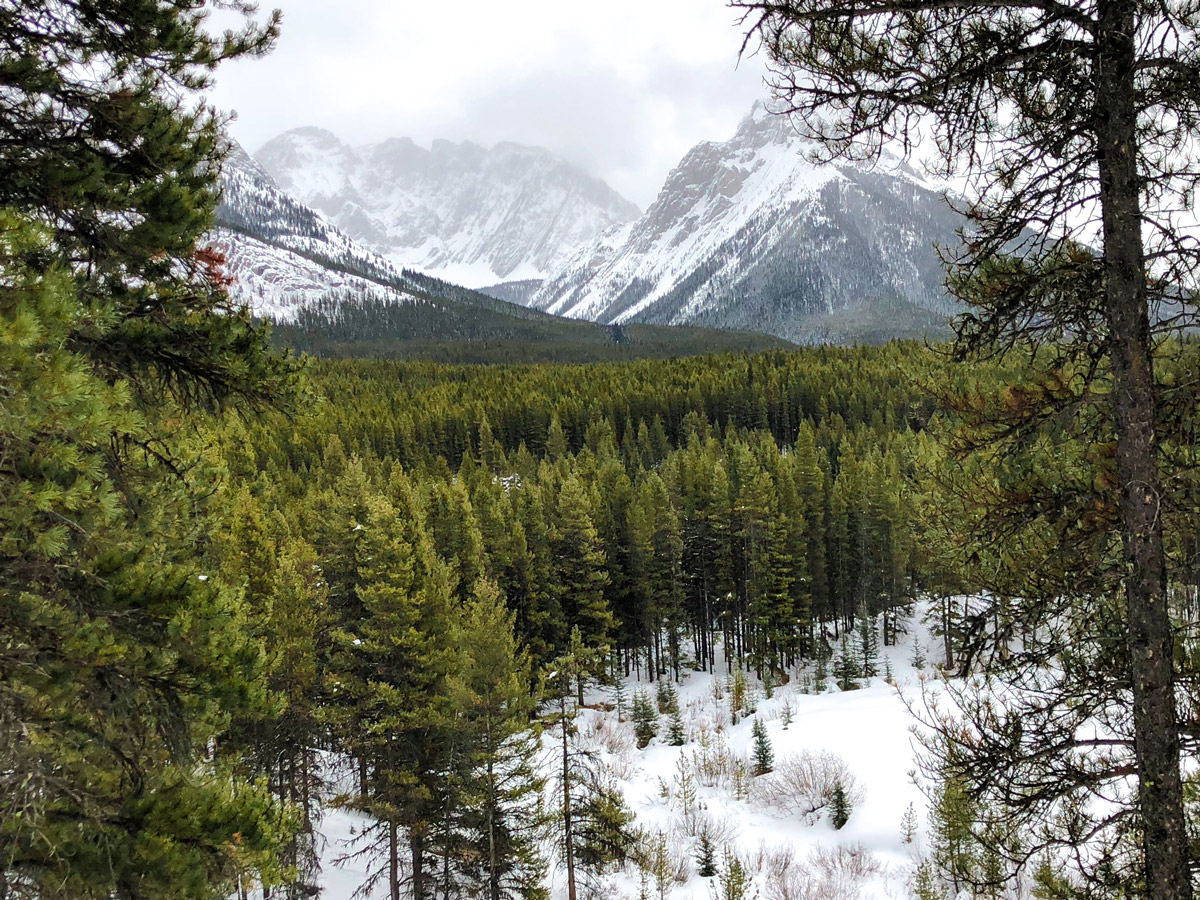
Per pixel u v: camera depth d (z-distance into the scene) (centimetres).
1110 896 546
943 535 701
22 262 418
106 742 602
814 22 447
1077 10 434
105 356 667
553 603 4044
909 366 657
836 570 5256
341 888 2144
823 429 8475
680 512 5141
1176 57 437
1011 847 569
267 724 1902
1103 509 500
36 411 385
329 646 2158
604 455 7838
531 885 1930
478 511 4681
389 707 1880
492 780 1858
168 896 554
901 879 1980
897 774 2506
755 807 2573
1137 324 443
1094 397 506
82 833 561
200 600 636
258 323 762
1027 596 545
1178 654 535
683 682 4659
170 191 660
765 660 4538
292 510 4153
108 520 548
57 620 556
